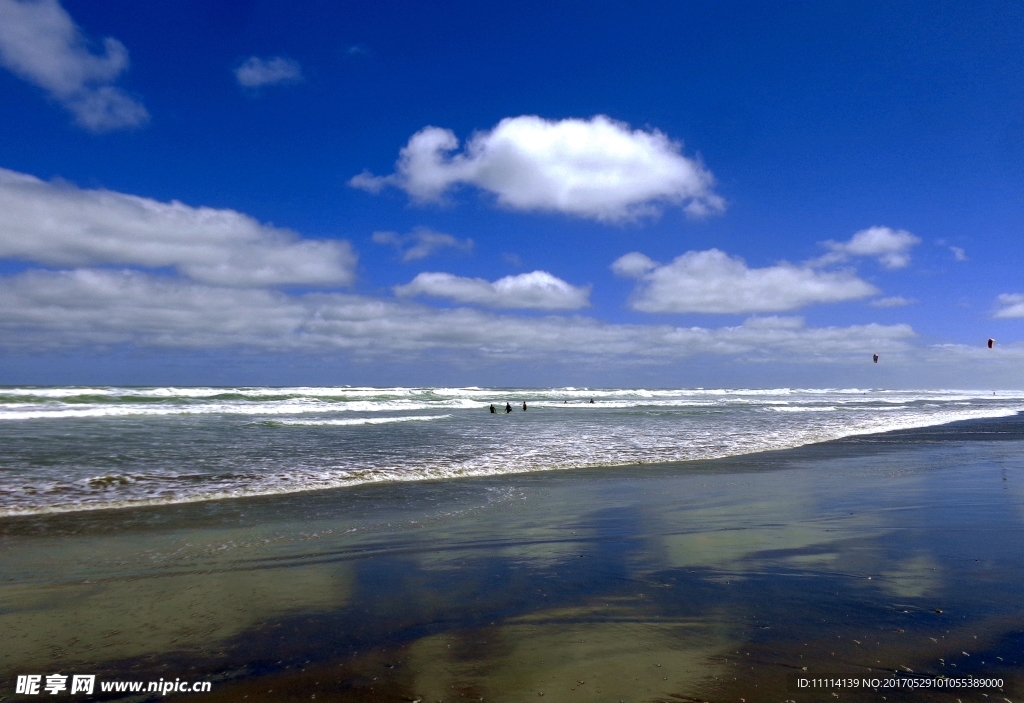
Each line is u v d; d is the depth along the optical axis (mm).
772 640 4227
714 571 5922
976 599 5039
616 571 5973
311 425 23797
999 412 42000
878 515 8586
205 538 7344
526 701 3404
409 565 6238
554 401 54656
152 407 30906
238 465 12930
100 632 4523
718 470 13422
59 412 26938
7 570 6012
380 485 11211
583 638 4305
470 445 17359
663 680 3641
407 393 58719
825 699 3383
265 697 3543
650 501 9805
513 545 7055
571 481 11875
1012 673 3709
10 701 3523
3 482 10500
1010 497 10000
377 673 3811
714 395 84562
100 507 8969
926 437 21422
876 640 4195
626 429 23359
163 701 3518
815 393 109500
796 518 8438
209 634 4477
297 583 5652
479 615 4801
